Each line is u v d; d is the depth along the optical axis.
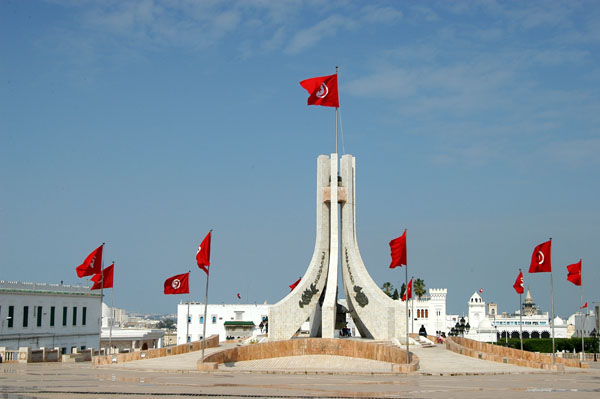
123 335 102.75
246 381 34.75
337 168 66.31
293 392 29.02
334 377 38.41
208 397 26.73
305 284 64.50
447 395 28.20
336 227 65.69
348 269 65.06
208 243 47.53
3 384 31.45
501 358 48.53
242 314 128.00
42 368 44.41
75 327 86.50
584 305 70.06
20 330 74.12
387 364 49.88
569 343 91.88
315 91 61.25
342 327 68.81
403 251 46.56
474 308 175.00
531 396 27.88
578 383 34.38
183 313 127.44
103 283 54.91
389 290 127.50
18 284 74.62
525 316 173.00
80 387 30.23
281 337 63.12
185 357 52.41
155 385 31.77
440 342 71.19
